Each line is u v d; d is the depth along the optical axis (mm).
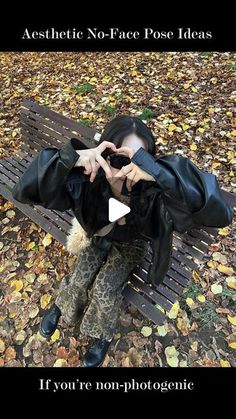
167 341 2305
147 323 2379
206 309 2412
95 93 4449
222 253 2695
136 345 2301
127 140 1542
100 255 2004
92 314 2027
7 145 3852
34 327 2412
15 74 5184
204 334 2318
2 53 5719
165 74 4613
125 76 4680
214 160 3398
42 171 1402
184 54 4953
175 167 1292
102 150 1448
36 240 2898
